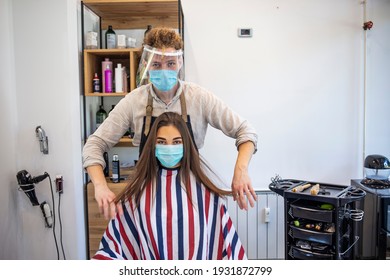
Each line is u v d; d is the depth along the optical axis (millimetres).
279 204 2586
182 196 1080
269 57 2533
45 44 2119
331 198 1660
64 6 2105
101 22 2539
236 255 1114
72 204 2199
